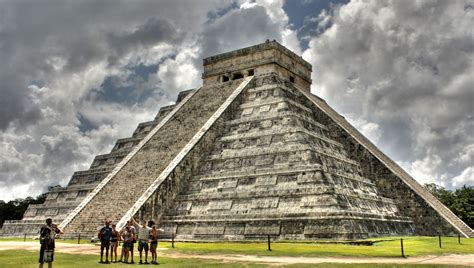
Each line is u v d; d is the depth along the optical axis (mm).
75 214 35500
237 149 37469
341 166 36688
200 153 38094
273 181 32875
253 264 17641
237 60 48500
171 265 17875
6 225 46469
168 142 40719
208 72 50344
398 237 31500
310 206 30281
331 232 28688
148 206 33031
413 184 41156
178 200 35219
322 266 16766
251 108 41562
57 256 21234
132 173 38250
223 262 18609
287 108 39125
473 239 31766
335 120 42531
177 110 45562
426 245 25812
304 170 32000
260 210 31859
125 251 19344
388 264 17203
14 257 21000
